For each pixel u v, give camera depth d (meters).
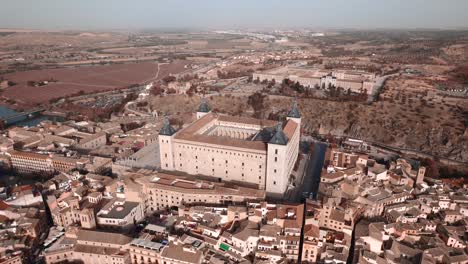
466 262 163.38
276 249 160.38
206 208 183.12
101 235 166.50
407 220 193.38
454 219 195.62
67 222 189.00
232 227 171.00
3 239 168.88
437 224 190.50
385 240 179.25
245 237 158.50
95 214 182.25
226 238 162.62
